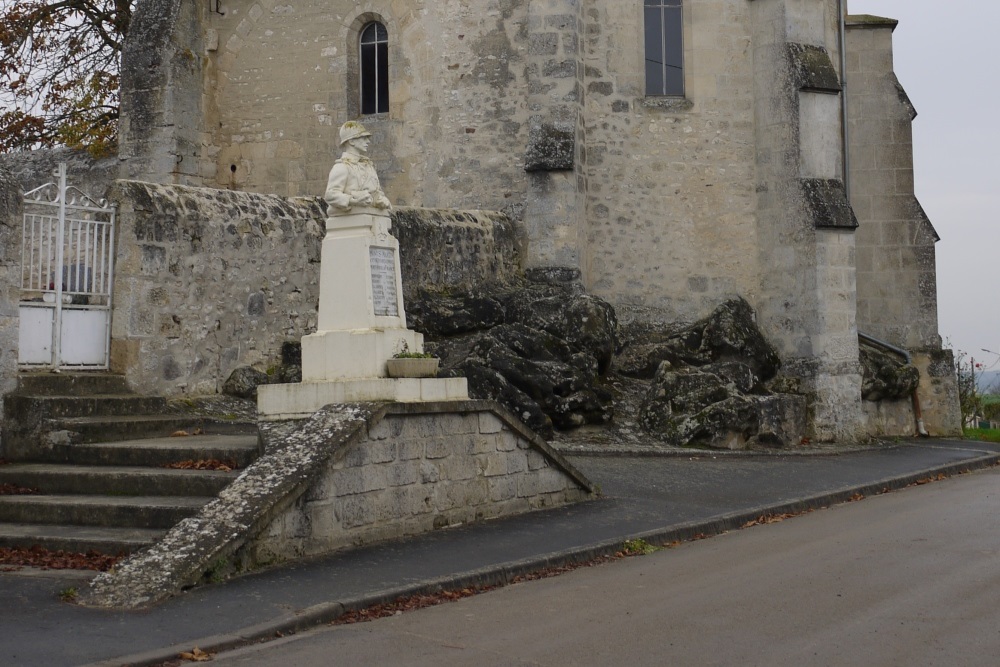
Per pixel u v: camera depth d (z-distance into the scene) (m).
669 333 23.45
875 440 23.78
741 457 19.53
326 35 24.84
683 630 8.42
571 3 22.78
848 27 27.16
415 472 12.13
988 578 10.07
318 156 24.83
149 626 8.38
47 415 13.53
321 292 12.93
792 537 12.65
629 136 23.80
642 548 12.02
